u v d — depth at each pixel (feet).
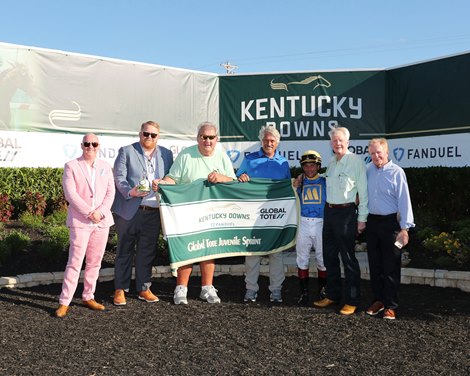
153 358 15.21
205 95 46.42
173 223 21.27
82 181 19.83
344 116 45.47
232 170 23.15
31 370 14.20
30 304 20.79
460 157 40.27
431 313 19.94
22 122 39.63
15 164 39.27
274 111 45.96
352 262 20.21
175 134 45.32
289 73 45.78
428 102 42.22
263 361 15.01
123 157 21.68
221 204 22.36
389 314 19.29
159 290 23.81
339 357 15.37
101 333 17.51
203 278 22.33
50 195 36.81
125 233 21.38
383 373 14.14
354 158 19.97
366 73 45.24
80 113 41.86
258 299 22.57
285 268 26.48
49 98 40.63
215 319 19.34
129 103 43.62
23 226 31.19
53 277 23.99
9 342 16.38
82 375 13.92
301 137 45.78
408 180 34.60
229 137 46.60
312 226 21.66
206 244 22.04
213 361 14.98
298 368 14.48
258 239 22.43
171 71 45.09
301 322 18.98
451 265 24.93
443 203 32.99
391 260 19.36
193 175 22.04
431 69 41.98
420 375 13.99
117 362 14.87
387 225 19.43
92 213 19.57
